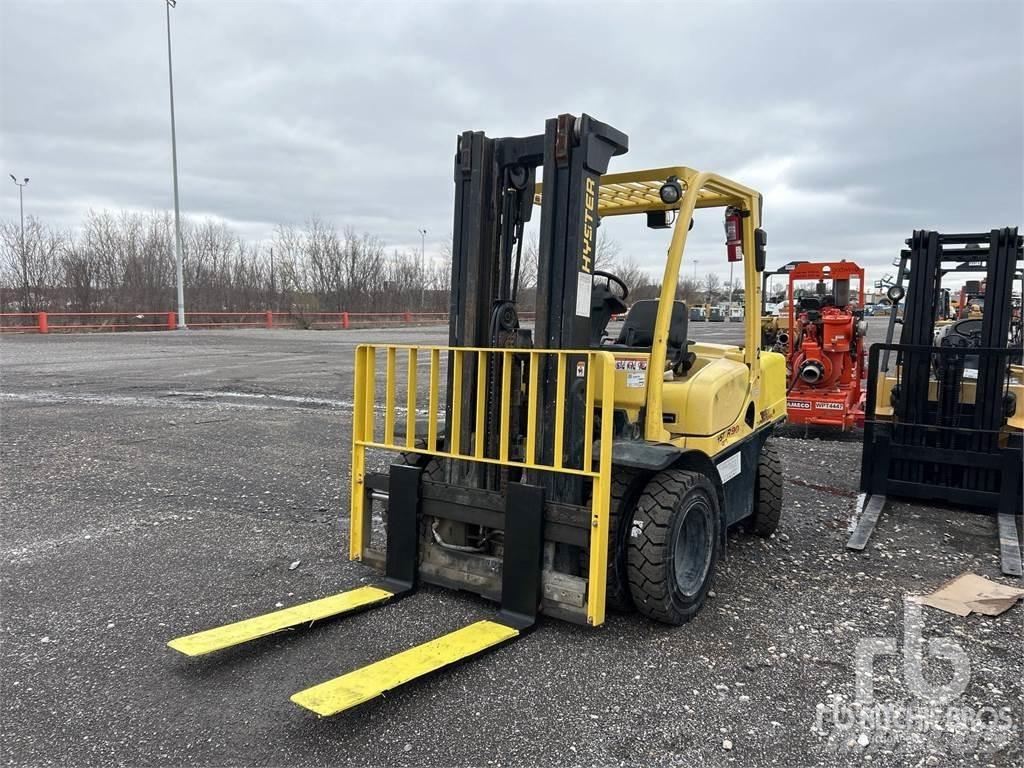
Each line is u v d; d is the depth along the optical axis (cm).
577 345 362
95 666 328
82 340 2425
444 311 4794
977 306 1028
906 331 639
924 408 629
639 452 357
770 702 306
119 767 257
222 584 425
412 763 261
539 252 365
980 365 596
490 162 391
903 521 588
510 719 289
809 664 340
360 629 364
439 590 411
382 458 753
